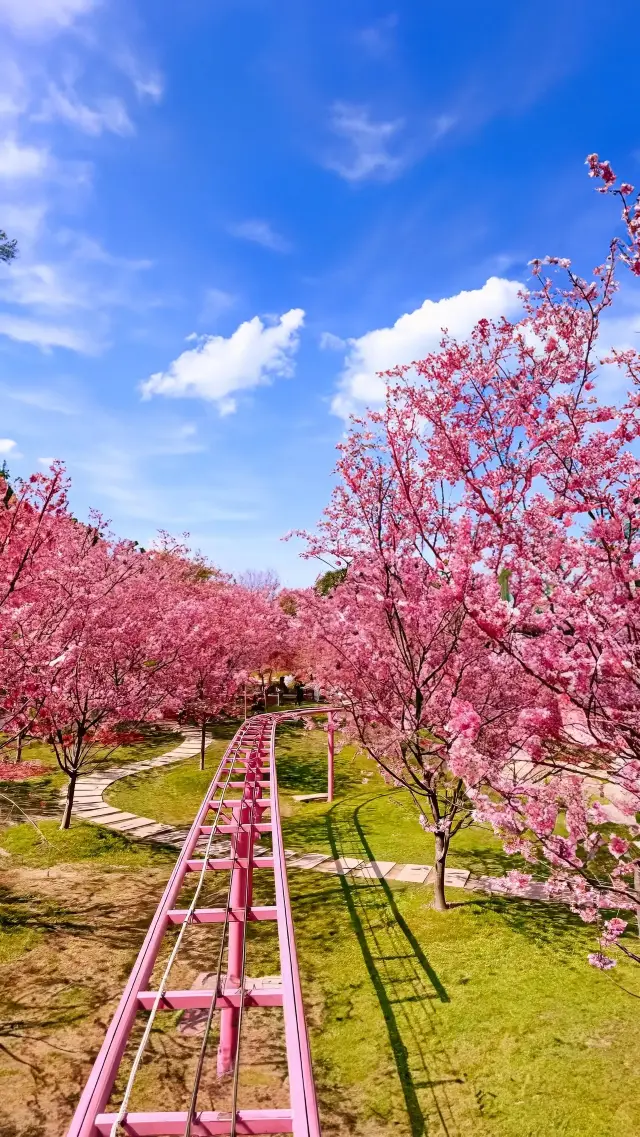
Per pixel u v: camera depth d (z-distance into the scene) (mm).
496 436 6895
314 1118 2936
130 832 15305
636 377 6156
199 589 32594
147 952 4598
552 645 5449
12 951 9562
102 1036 7688
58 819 16062
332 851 13992
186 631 19688
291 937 4609
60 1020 7973
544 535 6422
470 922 10070
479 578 7090
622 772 5465
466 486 6711
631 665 5133
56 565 12836
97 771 21109
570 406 6270
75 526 16453
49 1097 6664
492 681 9594
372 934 10016
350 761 23312
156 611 18562
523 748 5848
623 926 5594
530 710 5359
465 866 12711
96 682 15109
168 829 15625
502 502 6418
